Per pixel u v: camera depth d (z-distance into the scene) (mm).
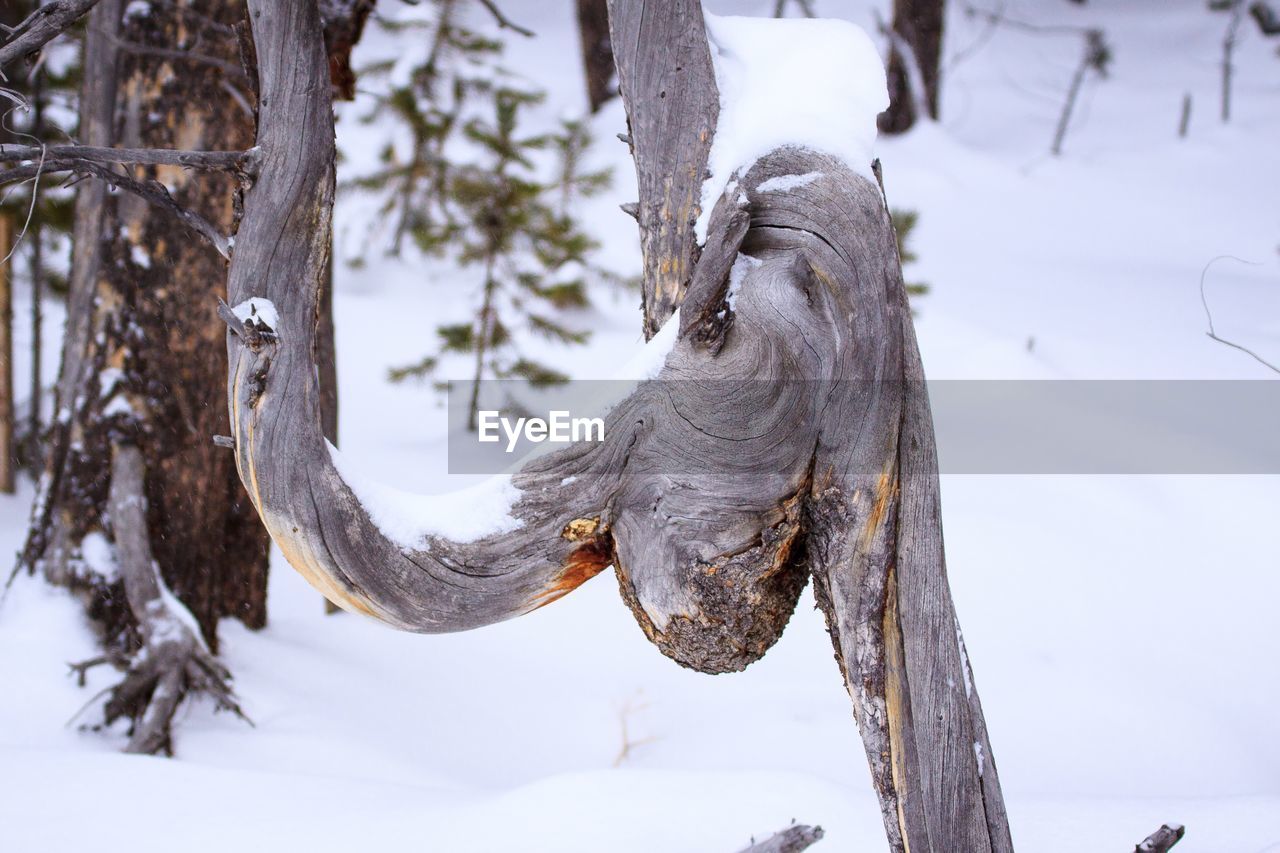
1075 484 9438
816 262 2934
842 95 3070
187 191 6082
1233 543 8586
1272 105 23953
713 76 3055
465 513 2980
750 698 6898
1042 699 6793
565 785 4383
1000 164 20266
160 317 6133
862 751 6238
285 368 2818
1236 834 4109
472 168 12211
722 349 2881
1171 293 14664
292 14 2762
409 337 13438
